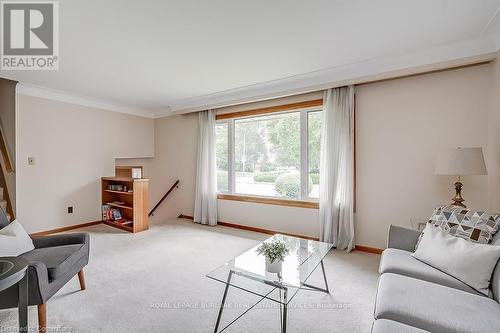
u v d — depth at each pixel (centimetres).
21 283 154
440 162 240
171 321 181
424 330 115
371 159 318
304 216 374
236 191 451
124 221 444
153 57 271
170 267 274
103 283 237
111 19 199
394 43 244
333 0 178
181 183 515
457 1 180
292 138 393
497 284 141
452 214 200
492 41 232
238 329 173
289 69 307
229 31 219
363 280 244
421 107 288
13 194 357
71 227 424
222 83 362
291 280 175
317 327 176
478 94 259
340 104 329
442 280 158
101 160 466
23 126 368
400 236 215
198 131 479
